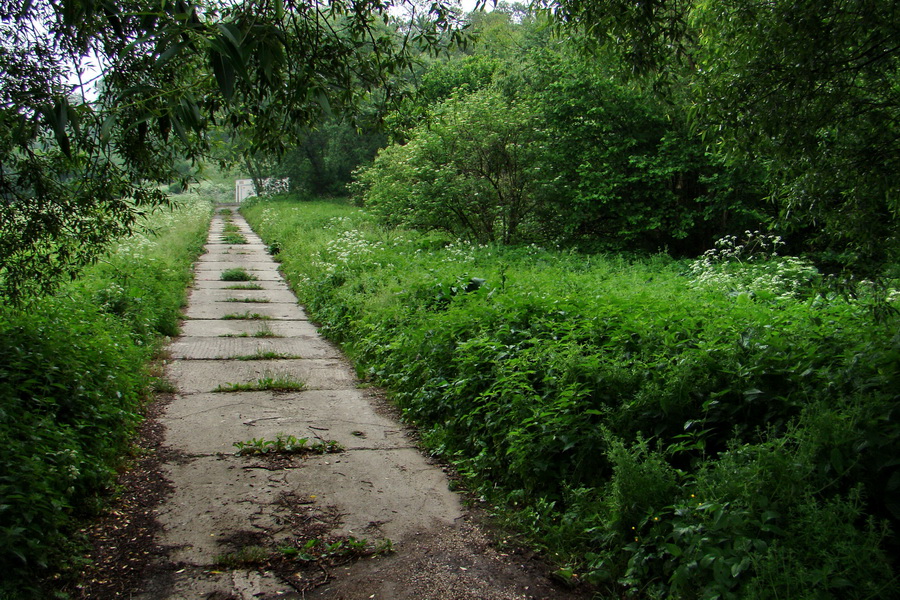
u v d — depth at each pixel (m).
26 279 4.59
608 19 4.25
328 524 3.70
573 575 3.21
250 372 7.06
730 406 3.73
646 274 11.28
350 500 4.04
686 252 17.38
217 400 6.02
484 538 3.61
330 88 3.98
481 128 15.55
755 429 3.56
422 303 7.91
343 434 5.25
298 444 4.88
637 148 16.11
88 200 4.40
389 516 3.84
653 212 15.88
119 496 3.95
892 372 3.20
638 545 3.10
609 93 15.33
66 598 2.87
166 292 10.02
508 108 16.06
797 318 4.72
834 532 2.53
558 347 4.85
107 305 7.52
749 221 15.24
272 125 4.11
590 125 15.51
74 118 2.71
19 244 4.30
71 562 3.14
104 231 4.76
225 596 2.96
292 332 9.29
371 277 10.11
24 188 4.21
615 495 3.27
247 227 28.30
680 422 3.80
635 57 4.46
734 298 7.04
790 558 2.47
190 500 3.95
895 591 2.33
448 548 3.48
